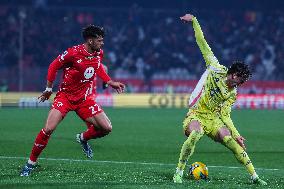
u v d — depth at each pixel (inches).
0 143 1398.9
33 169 908.6
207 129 827.4
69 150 1280.8
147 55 3846.0
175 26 4052.7
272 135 1711.4
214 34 4067.4
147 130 1808.6
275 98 3164.4
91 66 861.2
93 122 899.4
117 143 1446.9
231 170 981.2
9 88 3125.0
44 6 4037.9
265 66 3905.0
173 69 3818.9
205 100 820.0
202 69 3676.2
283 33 4099.4
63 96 878.4
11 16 3831.2
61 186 728.3
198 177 830.5
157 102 3115.2
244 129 1898.4
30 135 1595.7
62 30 3880.4
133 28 3991.1
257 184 801.6
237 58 3988.7
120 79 3427.7
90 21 3976.4
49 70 850.8
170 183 776.3
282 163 1133.1
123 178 821.2
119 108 2967.5
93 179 800.9
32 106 3009.4
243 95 3137.3
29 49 3708.2
